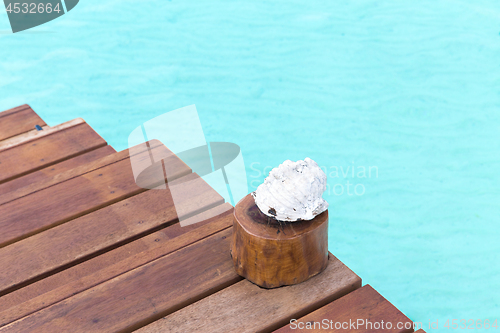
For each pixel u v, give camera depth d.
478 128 4.46
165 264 1.73
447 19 5.95
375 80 5.10
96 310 1.58
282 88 5.05
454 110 4.68
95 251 1.89
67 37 6.08
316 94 4.95
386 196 3.86
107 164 2.38
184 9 6.47
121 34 6.06
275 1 6.54
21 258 1.88
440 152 4.23
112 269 1.72
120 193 2.19
